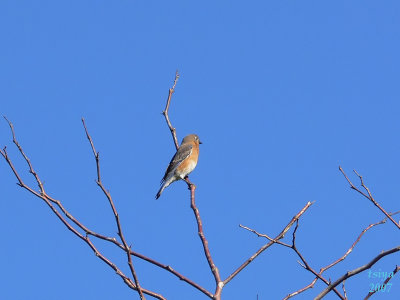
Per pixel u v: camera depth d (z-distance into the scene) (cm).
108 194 947
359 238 1106
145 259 1002
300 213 1098
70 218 1013
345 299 1007
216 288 988
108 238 1002
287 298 1012
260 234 1070
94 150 959
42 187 1030
